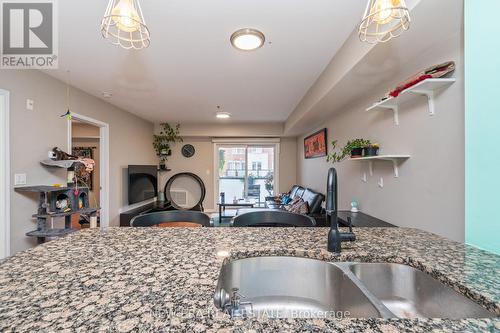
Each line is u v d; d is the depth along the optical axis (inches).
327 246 37.8
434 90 60.9
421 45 60.9
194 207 225.6
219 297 28.1
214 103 153.8
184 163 239.9
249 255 37.3
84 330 18.5
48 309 21.2
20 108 90.4
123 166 168.9
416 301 32.9
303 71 102.5
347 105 117.6
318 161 167.9
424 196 65.1
